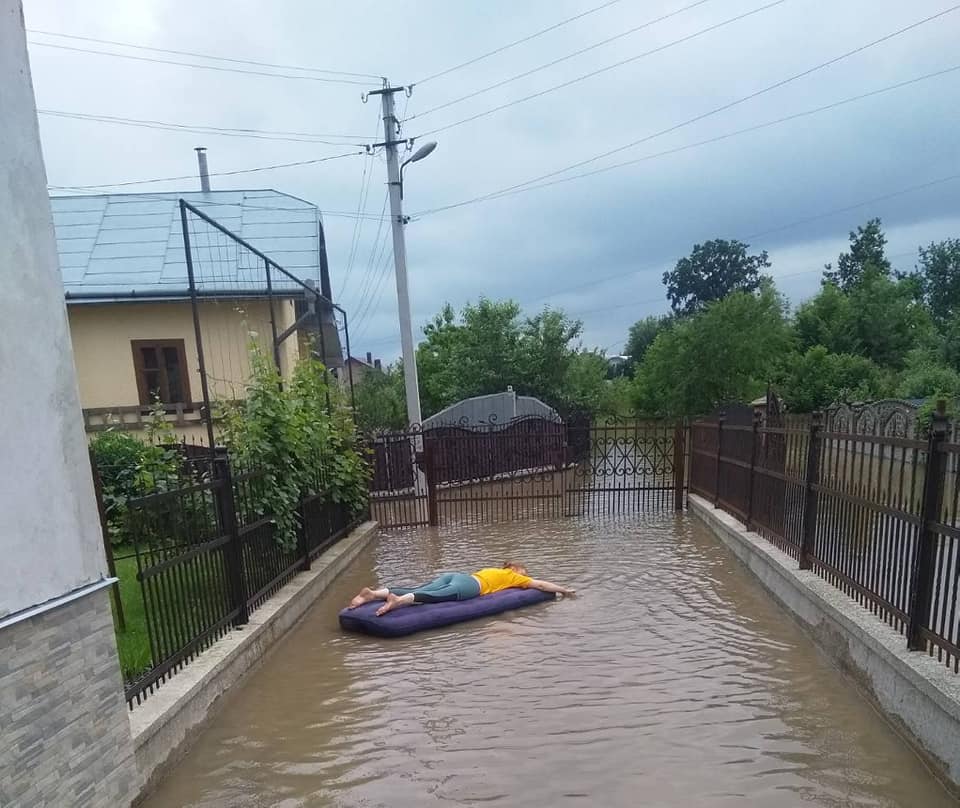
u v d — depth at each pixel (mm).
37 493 2855
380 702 4641
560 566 8344
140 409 12156
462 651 5551
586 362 30531
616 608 6547
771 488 7289
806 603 5539
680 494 12156
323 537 8156
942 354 27797
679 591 7062
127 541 7598
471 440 13648
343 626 6172
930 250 46094
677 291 66312
